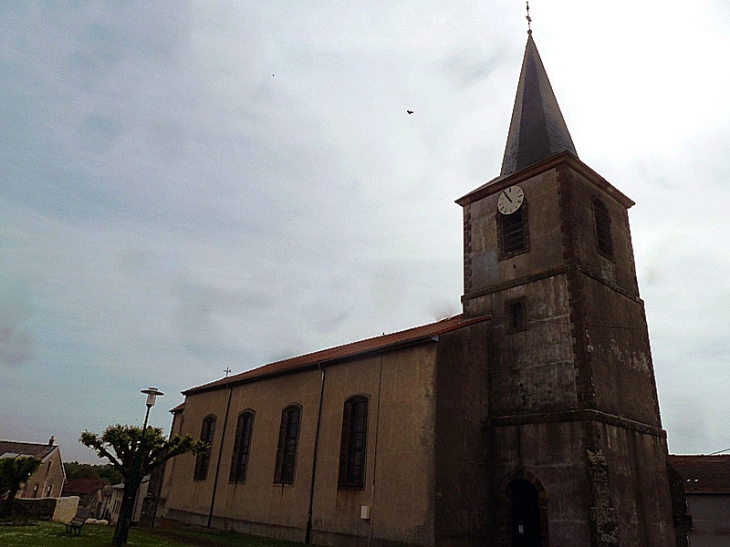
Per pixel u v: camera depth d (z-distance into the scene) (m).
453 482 15.45
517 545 16.27
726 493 24.80
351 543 16.50
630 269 20.62
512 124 24.05
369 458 17.06
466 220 22.23
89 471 97.12
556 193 18.97
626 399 17.25
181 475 26.75
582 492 14.70
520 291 18.84
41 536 17.09
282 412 21.80
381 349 17.97
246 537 19.86
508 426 17.11
